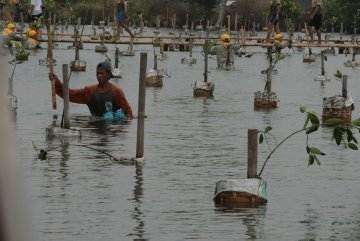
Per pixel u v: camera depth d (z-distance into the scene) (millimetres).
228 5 106250
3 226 2219
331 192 15594
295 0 90500
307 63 62031
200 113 29453
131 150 20375
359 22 102250
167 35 88500
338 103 28031
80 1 100562
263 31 101312
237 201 14242
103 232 12125
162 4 109188
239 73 51219
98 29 90000
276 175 17406
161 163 18469
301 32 90750
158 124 25922
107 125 25328
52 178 16234
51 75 28234
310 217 13422
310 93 39188
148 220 12945
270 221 13039
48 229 12117
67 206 13711
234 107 31797
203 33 95125
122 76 44906
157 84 40188
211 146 21453
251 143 14555
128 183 16016
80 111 28531
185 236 11992
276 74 50844
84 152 19812
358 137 23234
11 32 25625
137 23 104875
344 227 12773
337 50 78500
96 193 14930
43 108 29344
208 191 15375
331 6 103188
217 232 12242
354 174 17625
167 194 15008
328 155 20172
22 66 48125
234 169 18000
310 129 14055
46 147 20422
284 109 31531
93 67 50719
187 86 40938
